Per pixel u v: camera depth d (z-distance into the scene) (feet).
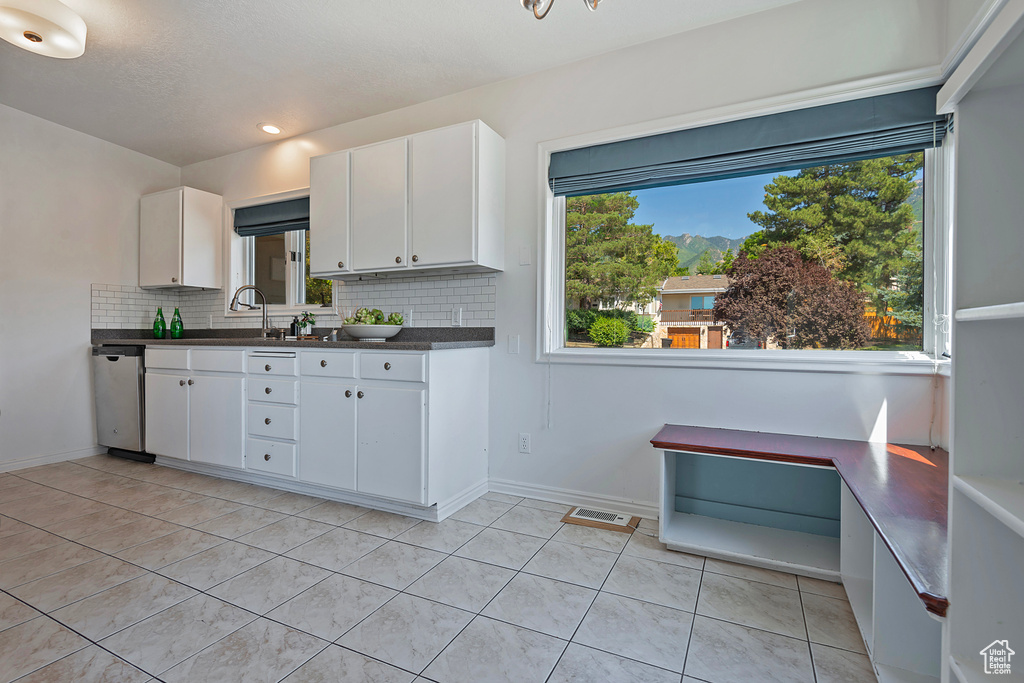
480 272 9.83
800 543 7.04
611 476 8.71
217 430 10.38
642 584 6.21
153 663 4.72
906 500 4.62
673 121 8.07
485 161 8.96
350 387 8.77
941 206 6.64
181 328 13.64
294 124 11.54
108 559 6.86
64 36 7.38
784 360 7.47
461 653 4.90
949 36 6.29
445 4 7.45
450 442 8.61
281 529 7.91
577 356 8.89
